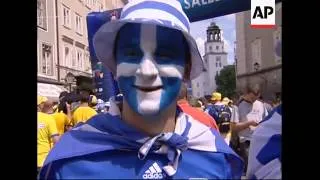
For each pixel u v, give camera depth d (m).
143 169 1.38
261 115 4.21
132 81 1.35
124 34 1.38
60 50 7.25
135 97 1.34
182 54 1.40
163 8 1.39
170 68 1.36
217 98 5.34
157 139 1.38
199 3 3.44
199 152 1.46
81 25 7.81
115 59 1.49
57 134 3.51
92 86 4.32
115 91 2.79
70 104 4.30
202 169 1.44
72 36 7.65
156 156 1.39
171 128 1.45
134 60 1.36
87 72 7.70
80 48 7.79
